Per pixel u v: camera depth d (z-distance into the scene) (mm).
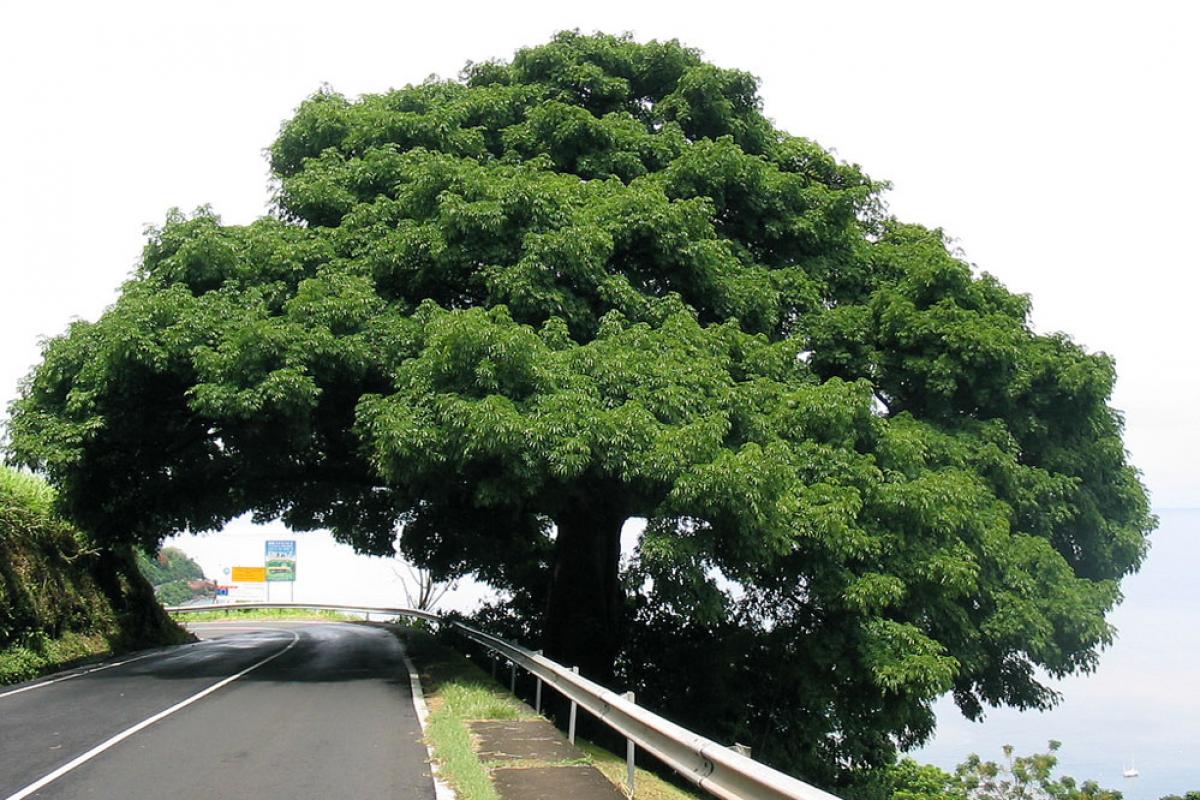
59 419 15828
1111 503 20312
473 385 13477
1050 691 18766
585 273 15180
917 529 15250
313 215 17578
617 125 18750
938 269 18062
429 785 7844
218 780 8000
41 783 7879
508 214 15344
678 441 12883
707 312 17156
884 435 16031
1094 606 17438
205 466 19484
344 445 18938
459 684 14242
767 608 17859
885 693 15242
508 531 23844
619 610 20922
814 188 19312
